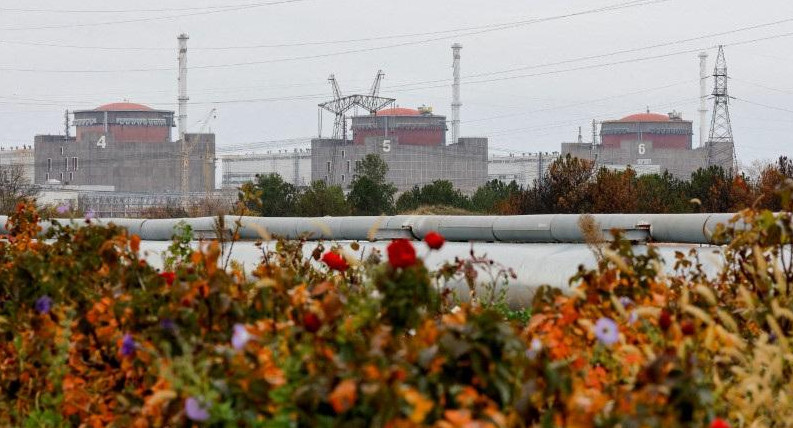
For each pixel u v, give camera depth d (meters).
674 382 10.58
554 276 30.64
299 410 10.29
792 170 106.62
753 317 14.72
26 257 17.44
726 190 113.81
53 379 14.80
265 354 11.75
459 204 171.38
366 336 11.60
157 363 12.29
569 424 9.91
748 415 11.87
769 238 16.19
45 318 15.99
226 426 10.91
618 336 12.63
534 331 14.37
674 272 26.53
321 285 13.98
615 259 15.07
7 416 15.77
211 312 13.70
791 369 13.10
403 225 39.84
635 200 118.56
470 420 9.68
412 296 12.34
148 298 14.68
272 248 39.03
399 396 9.71
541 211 123.44
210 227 46.03
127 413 13.23
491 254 33.59
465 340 10.64
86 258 17.69
